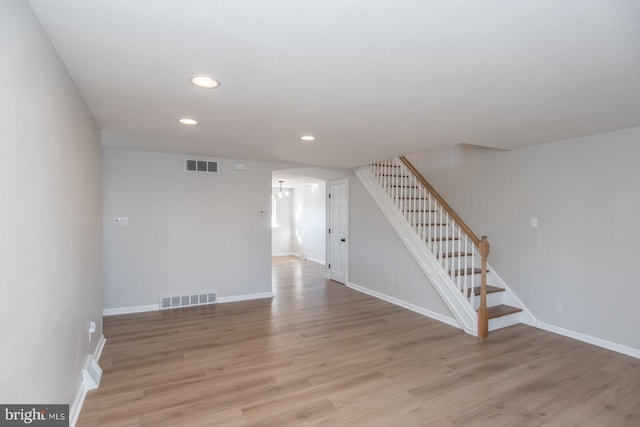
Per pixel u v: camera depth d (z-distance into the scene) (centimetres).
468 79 201
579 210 350
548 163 377
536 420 218
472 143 379
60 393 183
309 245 959
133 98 237
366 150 418
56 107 172
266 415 220
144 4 130
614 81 202
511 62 178
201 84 212
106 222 425
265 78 202
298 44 162
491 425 213
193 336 361
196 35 154
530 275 397
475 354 320
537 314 391
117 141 380
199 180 477
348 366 293
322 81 206
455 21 141
